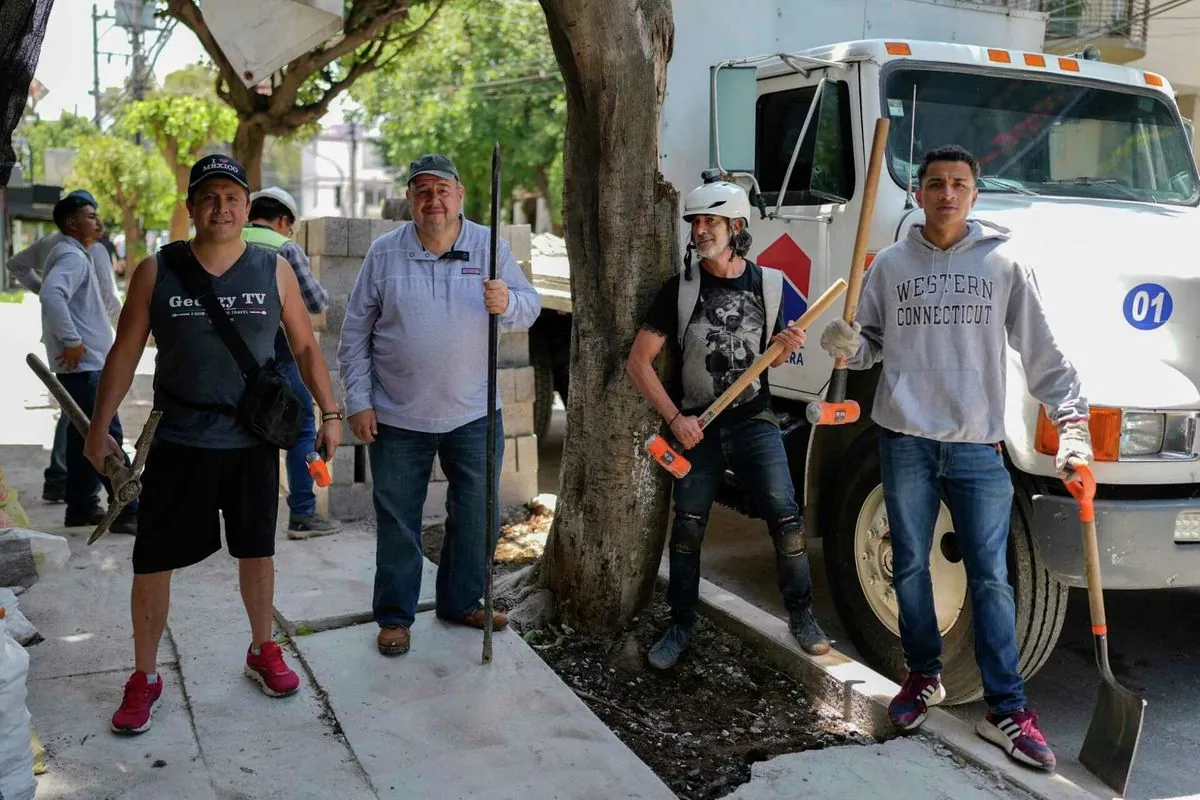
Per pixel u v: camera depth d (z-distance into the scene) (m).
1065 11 11.29
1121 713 3.30
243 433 3.38
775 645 4.08
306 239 6.17
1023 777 3.21
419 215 3.81
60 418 6.16
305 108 12.40
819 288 4.86
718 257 3.80
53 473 6.22
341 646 4.02
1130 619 5.12
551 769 3.19
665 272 4.15
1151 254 3.91
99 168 27.38
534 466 6.43
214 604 4.45
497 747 3.30
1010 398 3.66
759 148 5.30
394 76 14.84
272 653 3.63
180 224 21.66
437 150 25.80
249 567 3.56
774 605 5.24
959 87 4.79
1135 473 3.55
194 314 3.25
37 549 4.42
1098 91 5.04
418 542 4.03
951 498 3.46
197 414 3.31
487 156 25.83
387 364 3.90
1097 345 3.65
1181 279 3.71
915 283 3.44
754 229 5.28
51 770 3.09
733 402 3.89
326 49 11.45
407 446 3.94
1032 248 3.97
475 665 3.87
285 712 3.52
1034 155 4.87
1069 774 3.45
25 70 3.10
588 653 4.18
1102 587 3.50
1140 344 3.67
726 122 5.32
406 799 3.01
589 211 4.20
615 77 3.87
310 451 5.49
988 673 3.41
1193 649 4.75
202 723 3.42
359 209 58.59
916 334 3.43
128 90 24.70
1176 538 3.54
